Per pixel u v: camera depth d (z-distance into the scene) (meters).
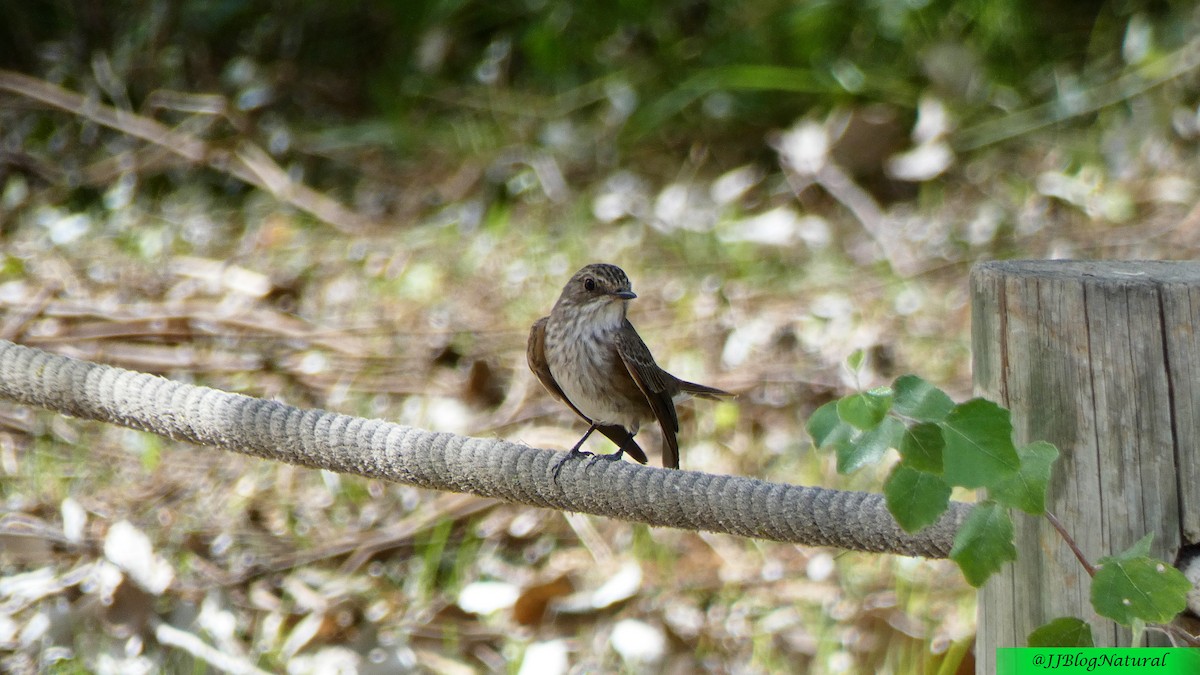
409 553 9.62
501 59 18.11
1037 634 4.91
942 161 15.98
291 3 18.44
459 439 6.32
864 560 9.46
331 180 16.33
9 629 8.38
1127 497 4.93
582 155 17.00
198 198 15.39
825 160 16.36
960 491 9.27
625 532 9.92
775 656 8.51
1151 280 4.88
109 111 16.25
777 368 12.18
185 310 12.56
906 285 13.89
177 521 9.80
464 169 16.42
